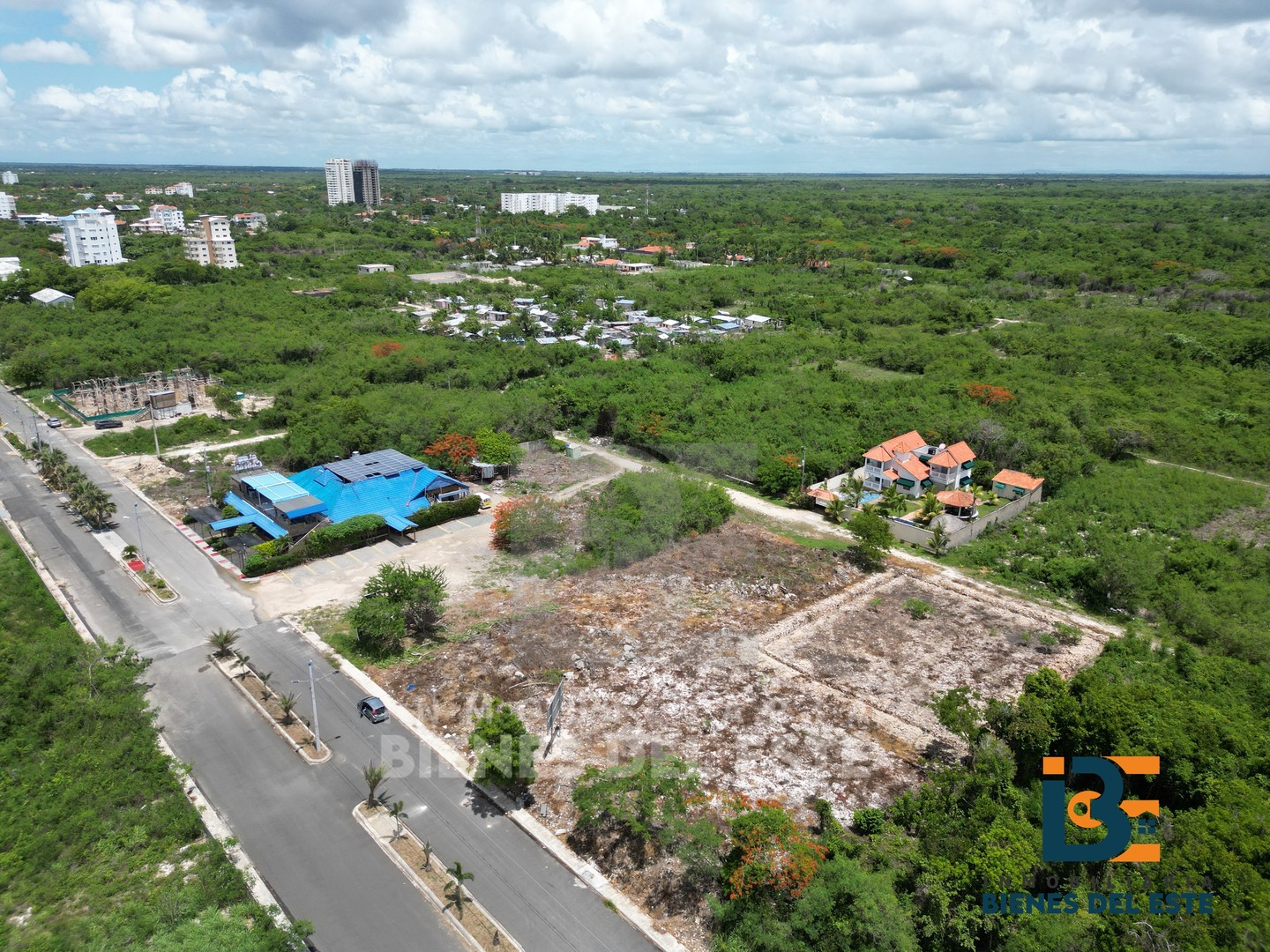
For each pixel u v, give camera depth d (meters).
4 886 33.91
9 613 56.19
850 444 89.19
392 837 37.59
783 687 50.06
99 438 92.94
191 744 43.81
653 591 62.12
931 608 60.88
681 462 90.69
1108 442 92.00
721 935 32.44
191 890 33.03
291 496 71.44
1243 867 32.91
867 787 41.31
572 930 33.09
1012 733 41.16
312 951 31.61
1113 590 62.47
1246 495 82.19
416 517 72.81
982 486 84.94
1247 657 54.12
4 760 41.06
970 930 31.34
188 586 61.44
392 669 50.94
